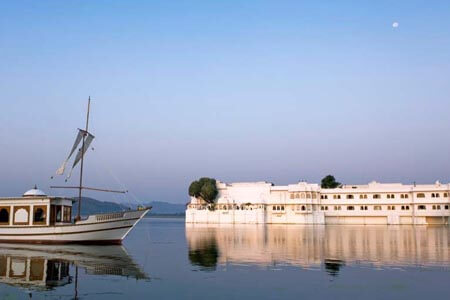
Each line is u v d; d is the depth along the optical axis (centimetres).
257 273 2797
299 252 4138
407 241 5556
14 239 4978
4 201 5044
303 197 13900
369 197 13762
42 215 4931
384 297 2122
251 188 14650
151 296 2138
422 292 2228
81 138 5412
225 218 14138
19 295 2164
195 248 4638
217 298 2100
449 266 3111
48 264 3206
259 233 7950
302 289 2294
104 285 2403
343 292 2220
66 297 2120
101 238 4969
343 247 4672
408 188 13450
